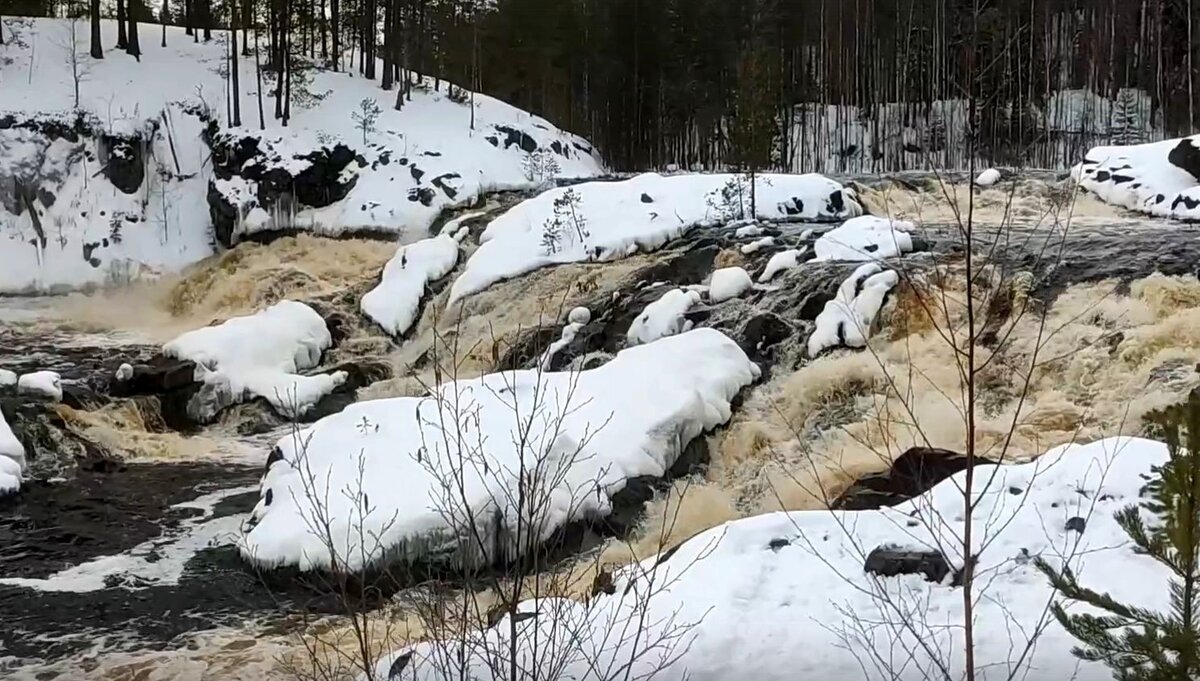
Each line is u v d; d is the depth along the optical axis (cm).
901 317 1205
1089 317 1129
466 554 477
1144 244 1330
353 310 1836
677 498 941
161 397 1412
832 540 628
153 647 711
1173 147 1792
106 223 2230
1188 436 322
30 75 2434
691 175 1997
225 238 2225
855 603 554
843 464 970
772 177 1895
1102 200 1800
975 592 547
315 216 2239
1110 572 546
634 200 1841
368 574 785
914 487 789
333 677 575
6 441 1128
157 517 1029
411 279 1839
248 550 849
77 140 2286
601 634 529
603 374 1069
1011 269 1251
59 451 1209
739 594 572
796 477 977
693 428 1020
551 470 864
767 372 1218
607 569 781
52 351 1711
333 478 892
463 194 2244
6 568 878
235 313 1948
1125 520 351
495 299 1677
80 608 783
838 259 1401
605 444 942
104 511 1046
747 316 1319
